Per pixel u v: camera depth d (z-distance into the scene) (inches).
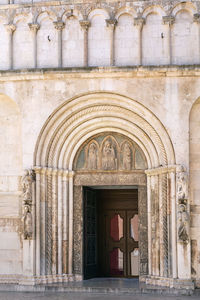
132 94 942.4
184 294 882.1
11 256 968.3
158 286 918.4
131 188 1062.4
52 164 975.6
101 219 1118.4
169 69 927.7
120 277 1095.0
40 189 957.8
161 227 936.3
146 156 975.6
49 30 981.2
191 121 944.9
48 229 961.5
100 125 982.4
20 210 973.8
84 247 1003.9
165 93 936.9
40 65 977.5
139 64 951.6
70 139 985.5
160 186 943.7
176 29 952.3
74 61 969.5
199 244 917.2
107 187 1039.6
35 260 941.8
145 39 959.0
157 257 940.0
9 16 989.8
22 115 965.8
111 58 959.6
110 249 1111.0
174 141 927.7
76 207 999.0
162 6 956.0
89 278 1028.5
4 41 991.0
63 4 977.5
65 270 975.0
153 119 938.1
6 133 993.5
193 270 911.0
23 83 970.1
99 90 949.8
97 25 970.7
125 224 1112.2
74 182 1003.3
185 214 903.1
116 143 1000.2
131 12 964.0
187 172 920.3
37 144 960.9
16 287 932.6
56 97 960.3
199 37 944.9
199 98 933.2
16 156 986.1
